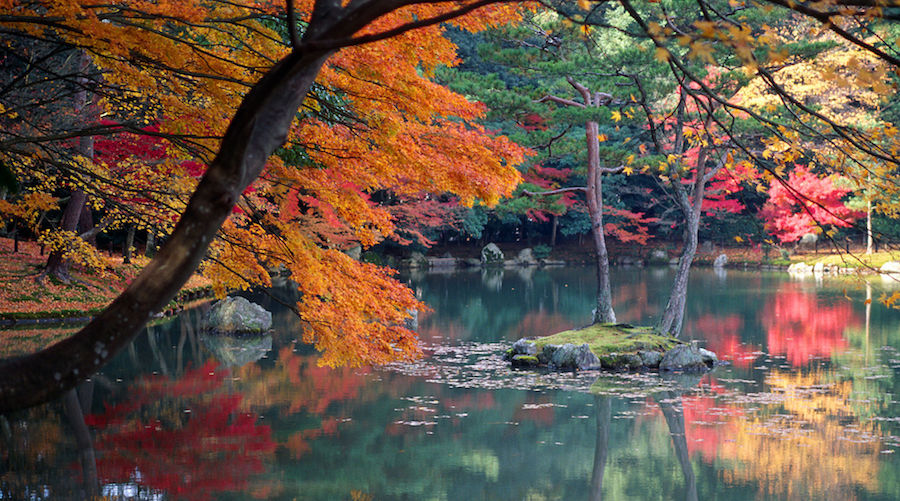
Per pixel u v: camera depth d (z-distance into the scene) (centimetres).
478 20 627
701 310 2423
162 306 292
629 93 1540
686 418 1168
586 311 2456
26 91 1064
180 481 853
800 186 3416
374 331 809
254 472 895
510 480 888
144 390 1306
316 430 1083
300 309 784
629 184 4662
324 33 300
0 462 905
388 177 748
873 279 3331
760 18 1082
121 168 1582
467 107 704
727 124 1506
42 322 1902
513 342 1895
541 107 1630
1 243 2555
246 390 1322
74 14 539
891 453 989
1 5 533
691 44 273
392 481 878
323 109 699
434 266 4462
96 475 865
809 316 2280
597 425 1133
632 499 833
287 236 771
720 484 879
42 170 1086
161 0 589
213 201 297
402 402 1260
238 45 680
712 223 4547
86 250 1847
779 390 1349
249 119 298
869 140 412
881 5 278
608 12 2545
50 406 1183
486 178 702
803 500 820
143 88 762
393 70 612
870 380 1429
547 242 5050
